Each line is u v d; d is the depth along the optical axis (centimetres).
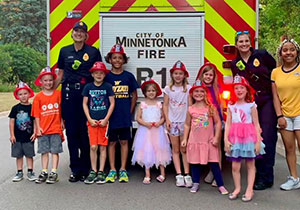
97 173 551
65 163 672
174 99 527
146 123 530
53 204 446
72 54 536
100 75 521
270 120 507
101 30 565
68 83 539
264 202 453
